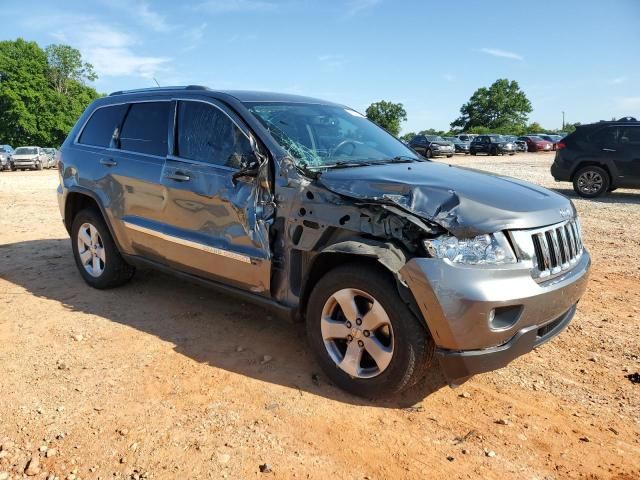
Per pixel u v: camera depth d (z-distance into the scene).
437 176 3.70
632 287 5.71
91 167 5.23
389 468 2.78
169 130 4.60
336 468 2.77
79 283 5.72
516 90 97.62
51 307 5.00
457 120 102.75
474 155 40.66
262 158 3.73
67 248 7.39
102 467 2.76
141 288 5.52
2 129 63.75
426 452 2.91
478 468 2.79
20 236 8.20
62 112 66.31
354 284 3.31
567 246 3.49
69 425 3.11
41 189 16.20
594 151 12.76
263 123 4.02
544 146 44.38
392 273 3.11
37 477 2.68
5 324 4.59
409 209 3.11
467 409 3.34
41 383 3.58
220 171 4.05
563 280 3.32
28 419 3.16
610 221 9.62
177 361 3.91
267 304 3.86
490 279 2.99
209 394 3.46
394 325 3.16
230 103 4.23
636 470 2.79
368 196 3.29
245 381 3.63
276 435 3.03
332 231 3.44
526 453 2.92
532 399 3.46
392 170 3.83
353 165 3.97
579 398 3.48
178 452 2.87
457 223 3.06
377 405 3.36
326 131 4.39
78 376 3.68
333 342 3.56
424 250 3.08
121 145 5.05
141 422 3.14
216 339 4.30
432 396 3.48
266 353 4.05
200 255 4.22
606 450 2.95
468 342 3.00
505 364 3.12
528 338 3.15
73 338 4.30
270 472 2.73
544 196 3.60
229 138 4.13
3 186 17.41
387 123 74.56
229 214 3.96
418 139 36.91
